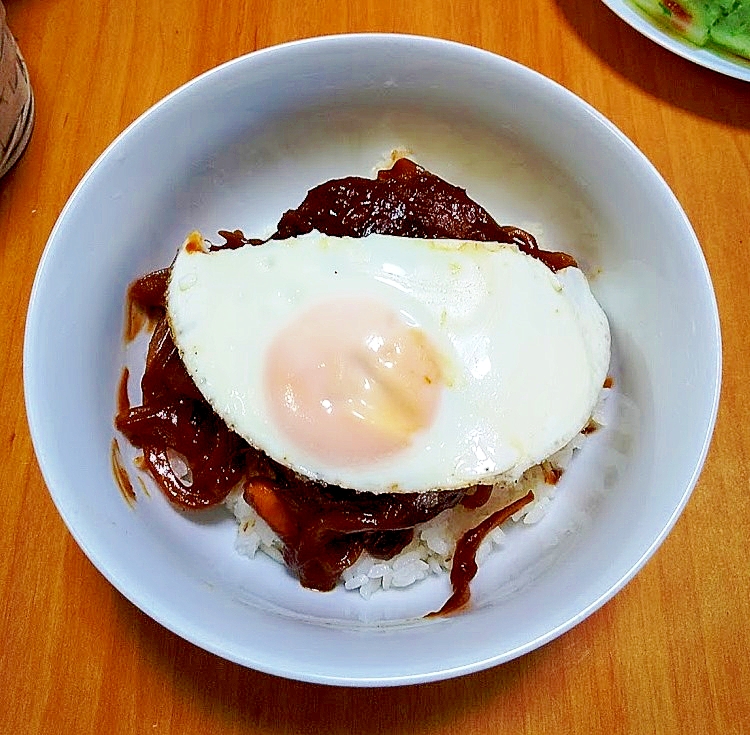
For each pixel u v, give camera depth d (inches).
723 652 8.2
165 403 8.5
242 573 8.3
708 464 9.0
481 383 7.7
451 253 8.1
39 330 7.4
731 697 8.1
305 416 7.5
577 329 8.2
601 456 8.6
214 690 7.9
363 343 7.6
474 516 8.7
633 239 8.7
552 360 7.9
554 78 10.9
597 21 11.1
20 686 7.9
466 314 7.9
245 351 7.8
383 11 11.1
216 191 9.6
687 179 10.3
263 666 6.5
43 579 8.3
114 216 8.4
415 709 7.9
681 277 8.0
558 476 8.9
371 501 7.8
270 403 7.6
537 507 8.7
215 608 7.1
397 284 7.9
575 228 9.4
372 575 8.4
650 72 10.9
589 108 8.5
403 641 7.0
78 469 7.3
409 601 8.4
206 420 8.5
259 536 8.5
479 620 7.2
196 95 8.5
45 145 10.3
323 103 9.3
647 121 10.6
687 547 8.6
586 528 8.0
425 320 7.8
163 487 8.4
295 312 7.8
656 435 7.8
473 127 9.4
